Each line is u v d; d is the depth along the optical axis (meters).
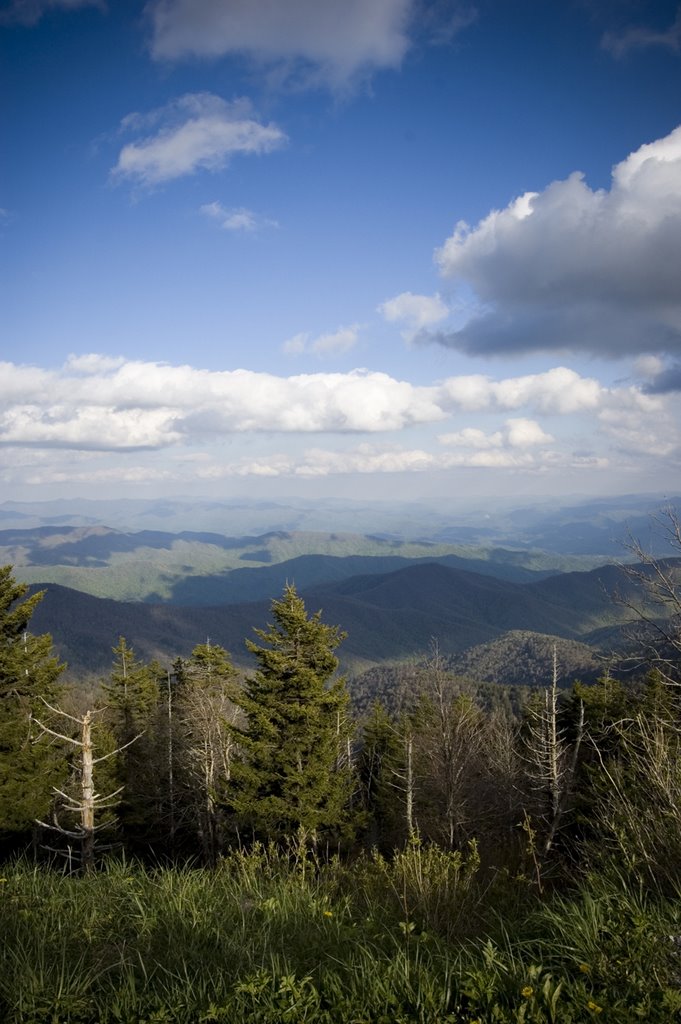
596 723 22.88
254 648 20.28
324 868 7.24
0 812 18.77
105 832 23.53
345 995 3.64
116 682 31.83
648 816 5.07
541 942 3.90
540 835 18.45
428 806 26.75
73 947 4.53
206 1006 3.56
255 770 19.66
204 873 6.25
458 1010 3.43
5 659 19.58
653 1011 3.17
